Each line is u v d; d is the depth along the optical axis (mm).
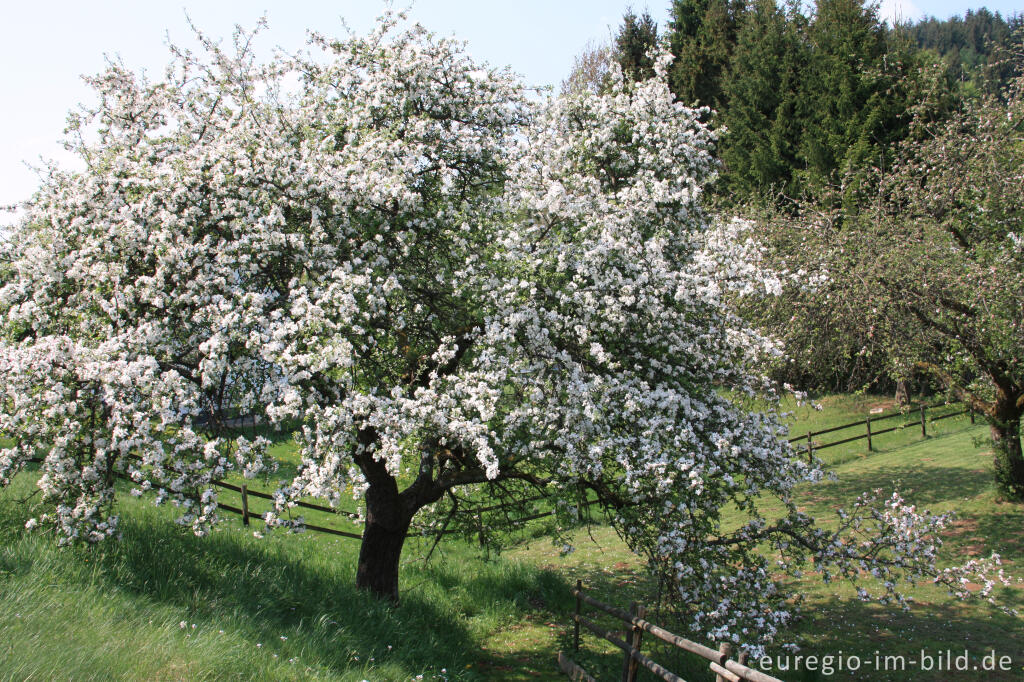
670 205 9711
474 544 14547
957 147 13820
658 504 8312
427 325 8969
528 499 10656
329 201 8109
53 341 6906
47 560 6602
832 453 21500
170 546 8008
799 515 9164
